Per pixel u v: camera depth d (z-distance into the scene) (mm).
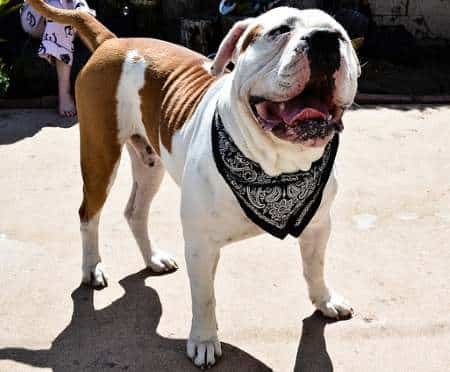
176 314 3637
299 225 3053
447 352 3291
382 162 5480
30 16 7016
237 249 4211
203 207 2992
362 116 6543
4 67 7191
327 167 2973
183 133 3213
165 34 8352
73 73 7137
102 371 3211
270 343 3385
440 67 8172
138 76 3516
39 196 4984
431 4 8602
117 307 3703
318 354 3301
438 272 3941
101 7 8242
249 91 2695
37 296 3795
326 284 3617
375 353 3299
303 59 2477
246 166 2846
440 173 5250
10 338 3441
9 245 4289
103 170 3715
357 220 4559
